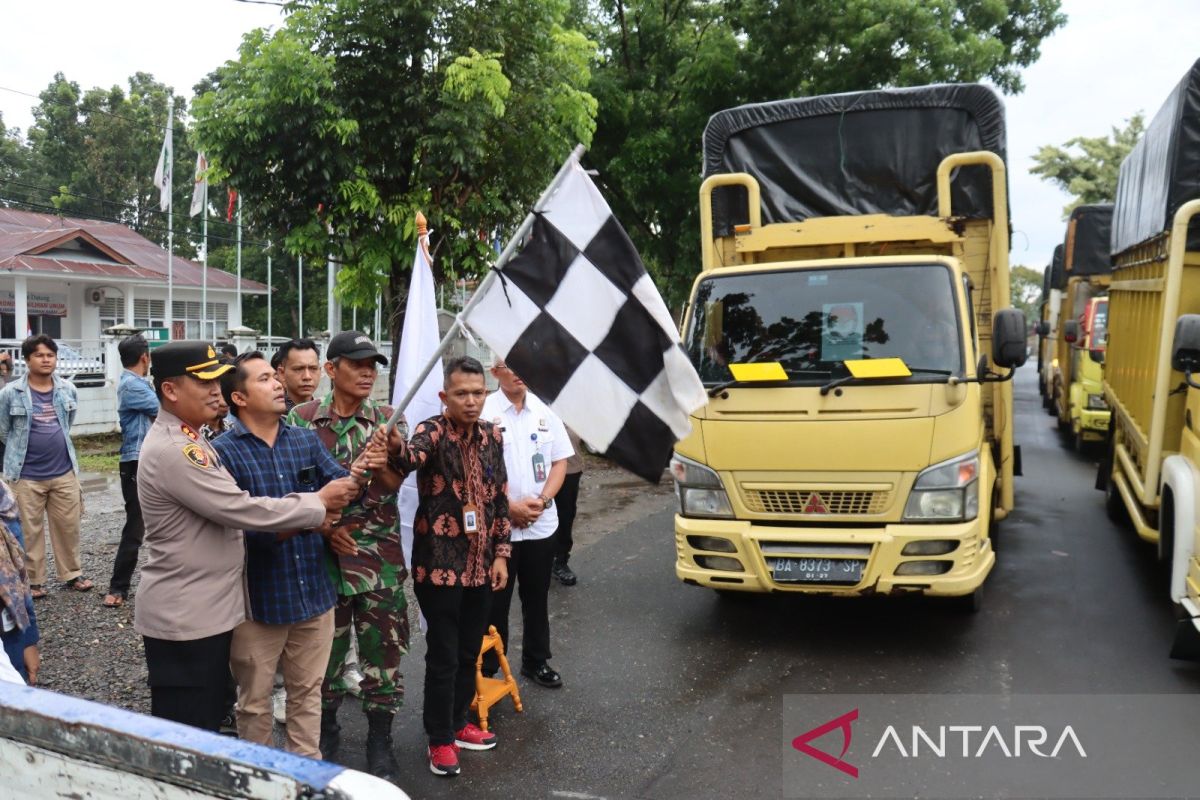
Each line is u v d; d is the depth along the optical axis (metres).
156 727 1.69
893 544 5.22
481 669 4.71
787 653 5.53
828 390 5.45
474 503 4.06
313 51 8.70
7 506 3.76
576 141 9.94
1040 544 8.01
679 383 3.35
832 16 14.17
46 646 5.53
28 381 6.39
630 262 3.41
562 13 9.55
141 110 41.12
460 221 9.11
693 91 14.40
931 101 6.83
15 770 1.84
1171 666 5.21
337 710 4.53
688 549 5.70
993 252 6.42
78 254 27.12
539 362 3.40
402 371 4.61
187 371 3.18
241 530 3.35
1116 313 8.88
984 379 5.34
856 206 6.99
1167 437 5.79
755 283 6.09
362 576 3.93
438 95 8.74
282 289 42.62
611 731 4.51
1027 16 17.20
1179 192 5.70
